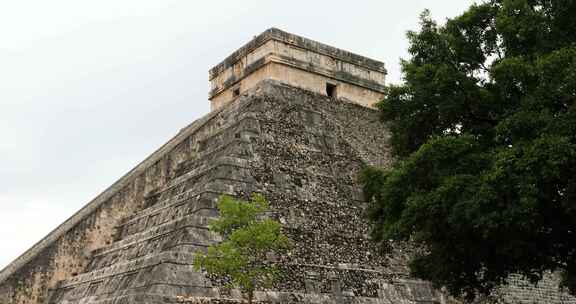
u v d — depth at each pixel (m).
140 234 21.73
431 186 15.06
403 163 15.92
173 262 18.09
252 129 23.94
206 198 20.31
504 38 15.66
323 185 23.80
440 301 22.58
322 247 21.59
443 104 15.70
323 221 22.44
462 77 15.72
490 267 15.86
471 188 13.50
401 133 17.41
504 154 13.30
